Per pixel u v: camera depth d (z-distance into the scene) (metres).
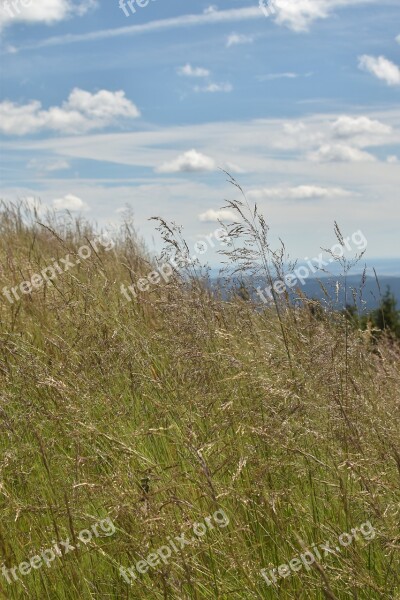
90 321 5.37
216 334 4.88
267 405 4.00
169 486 3.25
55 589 3.27
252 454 3.73
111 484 3.30
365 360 4.59
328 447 3.65
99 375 4.79
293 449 3.46
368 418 3.90
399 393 4.59
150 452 4.23
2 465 3.72
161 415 4.27
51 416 4.05
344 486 3.40
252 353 4.68
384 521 3.15
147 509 3.07
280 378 4.20
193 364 4.55
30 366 4.60
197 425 4.11
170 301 5.21
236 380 4.38
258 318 5.16
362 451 3.50
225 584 3.16
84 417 4.06
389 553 3.09
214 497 3.16
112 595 3.27
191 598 3.10
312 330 4.62
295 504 3.44
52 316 6.05
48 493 3.74
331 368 4.06
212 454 3.85
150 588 3.13
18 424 4.09
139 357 4.93
